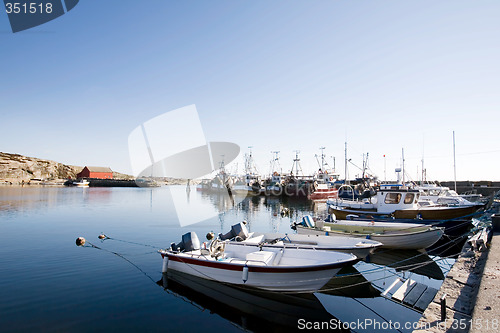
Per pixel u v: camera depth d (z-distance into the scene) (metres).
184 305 8.62
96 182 109.38
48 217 27.64
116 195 62.41
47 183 100.69
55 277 10.80
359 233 14.46
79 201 45.44
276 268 8.91
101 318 7.67
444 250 15.62
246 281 9.50
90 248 15.49
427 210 17.89
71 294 9.20
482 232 12.53
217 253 10.32
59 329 7.02
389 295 8.90
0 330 6.89
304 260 10.26
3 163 101.06
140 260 13.20
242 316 8.09
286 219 29.25
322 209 39.34
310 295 9.48
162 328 7.29
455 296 6.24
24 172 105.00
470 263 8.63
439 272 11.97
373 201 22.33
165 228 22.38
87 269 11.80
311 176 66.56
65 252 14.58
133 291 9.58
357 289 10.03
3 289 9.53
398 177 38.25
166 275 11.06
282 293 9.31
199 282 10.43
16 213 30.19
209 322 7.68
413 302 8.24
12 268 11.88
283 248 10.75
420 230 14.41
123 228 22.14
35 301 8.62
